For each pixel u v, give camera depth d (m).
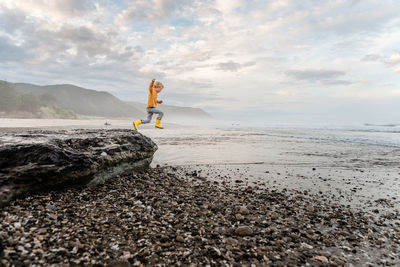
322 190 7.11
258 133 33.03
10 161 4.61
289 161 11.62
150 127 39.00
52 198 4.72
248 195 6.29
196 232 3.86
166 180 7.31
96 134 7.42
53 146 5.34
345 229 4.46
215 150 14.52
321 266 3.23
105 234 3.56
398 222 4.88
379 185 7.73
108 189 5.76
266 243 3.74
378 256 3.58
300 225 4.54
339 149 16.42
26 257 2.70
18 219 3.59
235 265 3.10
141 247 3.31
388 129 45.12
